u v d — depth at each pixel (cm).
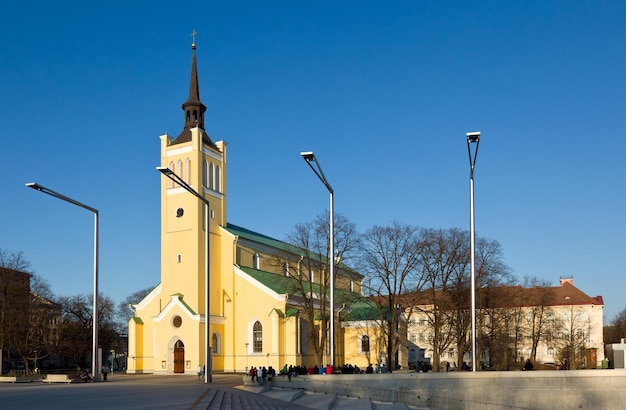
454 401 4569
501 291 8412
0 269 8431
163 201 8988
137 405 3169
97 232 5834
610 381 4350
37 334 9056
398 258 7756
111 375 8288
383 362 9150
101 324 12025
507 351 8344
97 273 5853
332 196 4988
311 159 4584
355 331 9556
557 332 11188
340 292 9294
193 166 8819
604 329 16325
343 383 4878
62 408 2959
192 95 9175
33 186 5247
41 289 9250
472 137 4400
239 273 8844
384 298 8162
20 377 6775
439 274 7738
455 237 7831
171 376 7819
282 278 9200
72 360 13850
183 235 8769
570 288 13975
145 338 8769
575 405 4384
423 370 7450
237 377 7275
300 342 8562
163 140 9081
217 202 9131
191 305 8525
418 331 11838
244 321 8700
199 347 8238
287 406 3641
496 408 4484
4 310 8394
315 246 8194
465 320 7769
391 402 4684
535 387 4447
